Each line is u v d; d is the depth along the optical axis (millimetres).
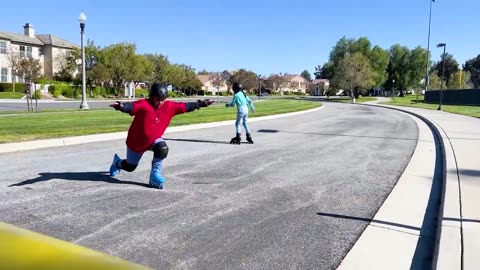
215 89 119000
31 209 5297
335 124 19797
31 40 60312
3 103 35750
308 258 4039
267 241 4453
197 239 4457
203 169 8164
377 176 7820
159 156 6484
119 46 60656
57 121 16828
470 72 133625
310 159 9578
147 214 5258
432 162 9430
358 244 4422
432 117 24438
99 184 6707
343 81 68688
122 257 3947
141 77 64188
